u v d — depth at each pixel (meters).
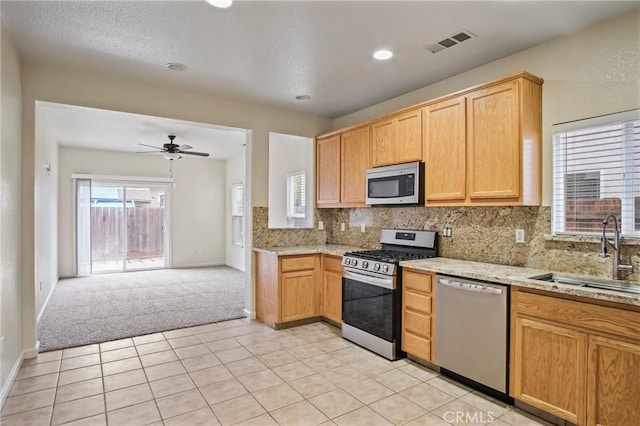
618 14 2.31
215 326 4.03
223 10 2.29
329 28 2.52
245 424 2.15
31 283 3.09
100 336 3.66
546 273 2.51
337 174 4.32
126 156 7.67
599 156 2.43
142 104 3.55
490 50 2.84
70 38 2.66
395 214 3.97
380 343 3.19
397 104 3.97
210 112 3.95
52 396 2.47
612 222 2.36
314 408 2.33
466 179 2.88
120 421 2.18
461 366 2.61
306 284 4.07
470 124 2.85
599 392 1.91
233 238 8.44
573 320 2.00
